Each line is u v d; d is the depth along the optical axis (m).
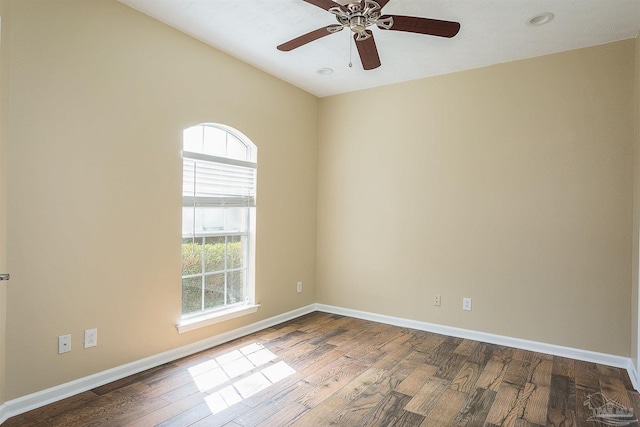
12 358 2.12
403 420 2.17
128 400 2.34
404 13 2.64
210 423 2.11
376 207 4.19
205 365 2.90
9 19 2.06
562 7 2.54
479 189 3.59
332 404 2.34
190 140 3.21
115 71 2.58
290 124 4.17
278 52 3.37
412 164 3.96
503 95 3.49
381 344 3.43
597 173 3.10
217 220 3.47
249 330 3.69
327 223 4.55
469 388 2.58
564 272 3.22
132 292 2.71
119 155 2.61
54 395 2.29
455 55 3.34
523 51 3.24
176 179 2.99
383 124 4.15
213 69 3.27
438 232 3.80
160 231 2.89
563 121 3.23
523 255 3.38
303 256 4.41
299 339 3.54
